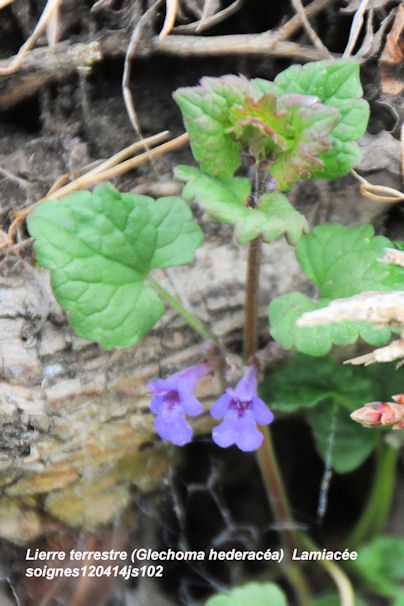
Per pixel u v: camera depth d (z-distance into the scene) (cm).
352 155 43
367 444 47
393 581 46
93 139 47
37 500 46
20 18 47
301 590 47
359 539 48
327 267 45
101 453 46
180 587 48
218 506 49
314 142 42
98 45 46
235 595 43
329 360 46
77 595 47
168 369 46
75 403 45
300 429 48
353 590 47
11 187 46
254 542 49
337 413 47
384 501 47
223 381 45
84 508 46
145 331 44
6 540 46
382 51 46
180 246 44
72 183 46
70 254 43
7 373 45
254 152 42
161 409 43
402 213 46
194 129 42
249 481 49
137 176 46
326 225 45
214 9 46
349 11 46
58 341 45
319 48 46
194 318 44
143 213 44
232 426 43
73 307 43
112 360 45
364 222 46
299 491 49
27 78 46
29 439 45
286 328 44
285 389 46
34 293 45
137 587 47
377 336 43
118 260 43
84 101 47
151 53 46
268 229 42
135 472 46
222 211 42
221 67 47
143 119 47
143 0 46
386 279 44
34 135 47
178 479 48
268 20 47
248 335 44
